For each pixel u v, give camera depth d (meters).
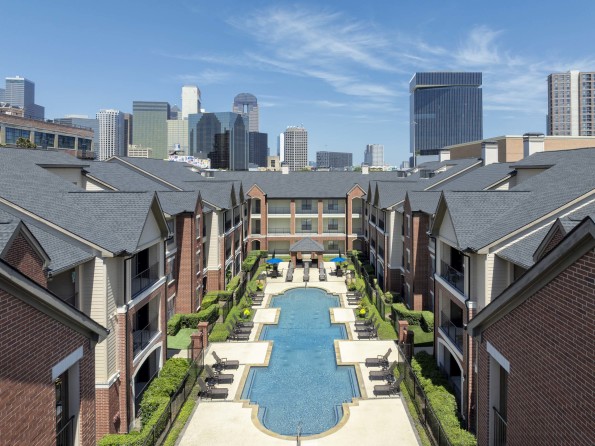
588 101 151.12
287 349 30.98
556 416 8.75
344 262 56.31
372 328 32.94
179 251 34.09
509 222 20.84
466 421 20.38
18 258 14.11
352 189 62.47
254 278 52.22
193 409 22.48
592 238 7.60
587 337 7.80
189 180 48.19
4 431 8.89
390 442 19.44
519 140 46.84
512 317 10.74
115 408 19.95
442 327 25.03
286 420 21.89
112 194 22.83
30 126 83.19
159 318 25.44
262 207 62.16
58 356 10.95
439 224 25.44
